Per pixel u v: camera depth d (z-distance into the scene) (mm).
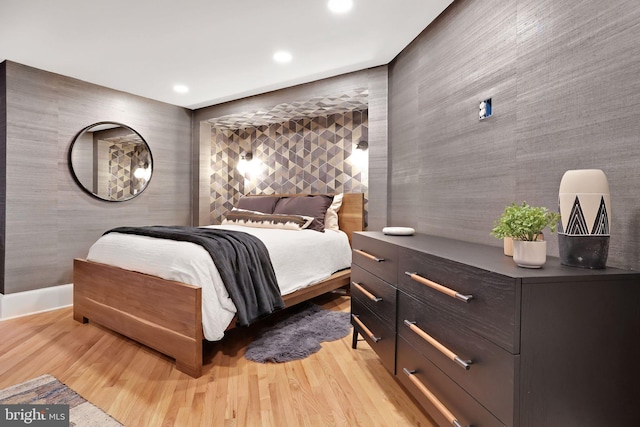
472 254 1483
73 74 3432
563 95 1496
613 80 1280
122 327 2467
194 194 4730
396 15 2426
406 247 1693
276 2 2236
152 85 3773
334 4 2271
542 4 1603
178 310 2082
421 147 2693
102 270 2652
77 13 2324
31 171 3230
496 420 1060
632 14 1213
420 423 1601
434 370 1427
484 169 2006
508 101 1819
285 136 4672
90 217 3691
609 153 1295
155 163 4332
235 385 1923
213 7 2275
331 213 3938
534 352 999
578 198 1169
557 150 1527
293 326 2809
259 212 4125
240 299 2193
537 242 1141
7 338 2576
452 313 1304
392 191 3213
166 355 2299
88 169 3648
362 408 1717
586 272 1079
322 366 2166
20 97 3156
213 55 3018
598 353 1047
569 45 1465
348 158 4195
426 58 2607
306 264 3018
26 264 3207
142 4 2229
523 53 1719
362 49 2947
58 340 2539
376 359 2275
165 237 2455
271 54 3016
